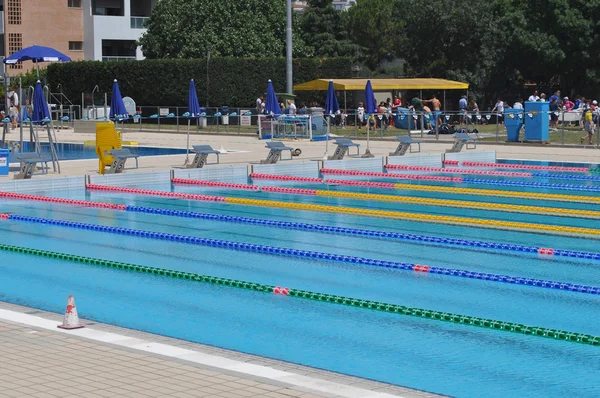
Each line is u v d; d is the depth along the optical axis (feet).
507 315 32.81
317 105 144.46
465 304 34.53
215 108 135.03
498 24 164.76
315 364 26.45
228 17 168.76
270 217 56.80
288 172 80.43
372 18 214.07
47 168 73.82
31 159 68.90
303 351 27.81
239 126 124.77
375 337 29.48
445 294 36.17
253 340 29.09
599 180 74.90
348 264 42.63
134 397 20.66
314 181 75.87
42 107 72.18
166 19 169.58
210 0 168.14
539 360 26.89
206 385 21.62
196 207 61.26
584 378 25.14
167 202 63.67
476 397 23.48
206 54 163.73
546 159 89.35
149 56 174.09
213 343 28.73
